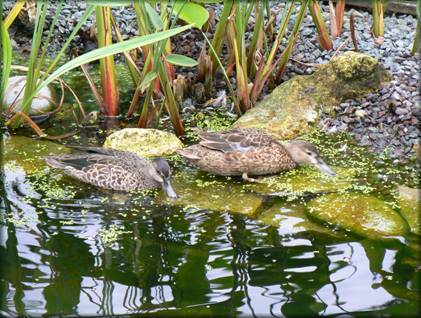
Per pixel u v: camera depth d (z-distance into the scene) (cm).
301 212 810
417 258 709
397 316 614
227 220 793
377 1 1200
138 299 645
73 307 630
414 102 1037
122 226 779
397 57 1156
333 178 895
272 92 1088
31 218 791
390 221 780
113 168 877
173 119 1004
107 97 1052
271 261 708
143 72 1000
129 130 982
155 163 867
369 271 688
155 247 735
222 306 633
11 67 1079
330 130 1028
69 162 891
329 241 745
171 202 836
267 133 987
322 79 1087
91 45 1302
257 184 886
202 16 904
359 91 1078
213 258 714
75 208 818
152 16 880
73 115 1077
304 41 1237
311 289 658
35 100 1073
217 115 1085
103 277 680
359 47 1195
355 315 618
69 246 734
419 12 1088
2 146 974
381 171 910
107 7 985
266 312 624
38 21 979
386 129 1005
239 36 1031
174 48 1248
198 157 902
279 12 1324
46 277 680
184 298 647
